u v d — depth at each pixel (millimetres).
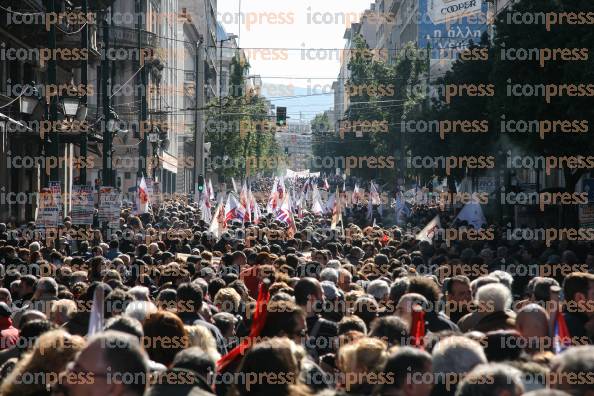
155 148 74625
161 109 107125
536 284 15406
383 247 37500
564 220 50562
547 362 10148
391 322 11469
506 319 13016
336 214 50781
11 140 55938
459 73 67375
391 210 85125
